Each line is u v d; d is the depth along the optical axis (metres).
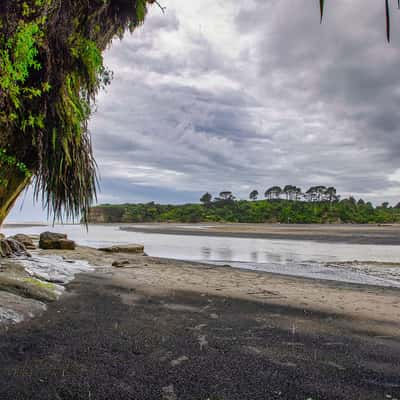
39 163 5.28
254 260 17.08
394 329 4.58
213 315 5.04
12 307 4.46
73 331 3.97
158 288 7.04
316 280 10.08
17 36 4.11
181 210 142.88
